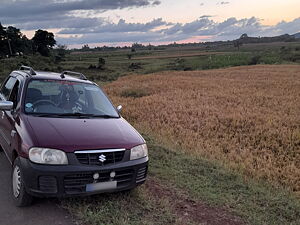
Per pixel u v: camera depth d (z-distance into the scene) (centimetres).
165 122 1330
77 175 365
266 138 1152
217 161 795
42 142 365
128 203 425
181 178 579
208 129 1238
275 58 8038
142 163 419
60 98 488
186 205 457
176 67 8038
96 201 419
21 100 459
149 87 2544
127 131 446
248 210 483
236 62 7781
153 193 479
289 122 1385
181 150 849
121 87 2550
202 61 8756
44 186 358
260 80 3167
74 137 384
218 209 463
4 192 439
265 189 632
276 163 923
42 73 554
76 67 8706
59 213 388
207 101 1858
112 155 387
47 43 13250
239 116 1428
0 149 601
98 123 444
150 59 13262
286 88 2552
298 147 1073
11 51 10975
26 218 372
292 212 502
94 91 547
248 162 837
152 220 390
